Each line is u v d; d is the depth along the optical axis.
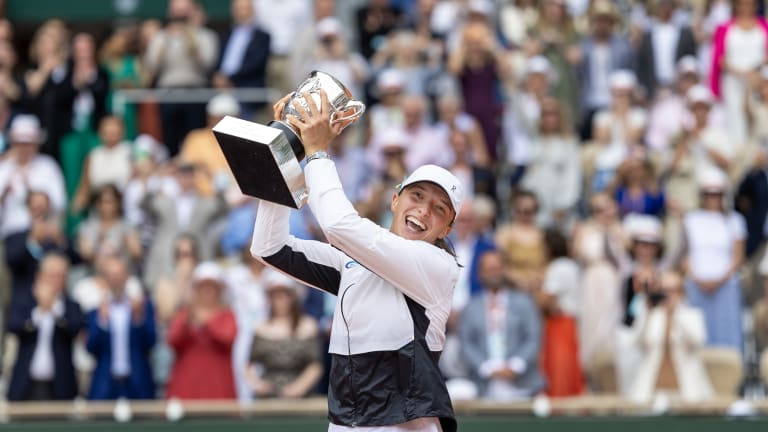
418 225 17.06
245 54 50.56
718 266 38.88
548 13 52.12
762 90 47.94
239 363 36.00
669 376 34.66
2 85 49.56
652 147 47.84
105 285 37.94
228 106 46.62
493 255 35.53
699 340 34.66
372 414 16.61
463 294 37.78
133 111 51.06
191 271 38.69
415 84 49.16
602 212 39.19
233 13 59.69
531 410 32.19
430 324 16.88
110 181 44.56
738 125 49.12
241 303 36.78
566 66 50.12
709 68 50.38
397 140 42.81
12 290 39.72
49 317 35.97
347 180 44.50
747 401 32.22
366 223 16.34
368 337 16.70
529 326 34.97
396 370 16.66
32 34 61.34
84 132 49.66
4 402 36.69
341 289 17.11
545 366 36.00
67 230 46.94
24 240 39.47
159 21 60.09
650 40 50.84
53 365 35.81
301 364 34.12
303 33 50.69
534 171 46.12
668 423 31.69
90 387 35.62
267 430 31.81
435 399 16.55
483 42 48.53
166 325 38.69
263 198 16.59
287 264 17.25
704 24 54.53
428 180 17.03
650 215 43.50
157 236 41.69
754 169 43.88
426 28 51.91
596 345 36.75
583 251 37.78
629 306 36.50
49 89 49.62
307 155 16.64
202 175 43.84
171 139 50.91
